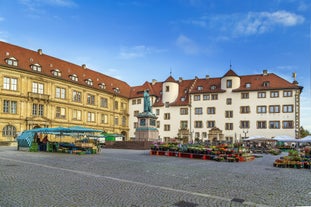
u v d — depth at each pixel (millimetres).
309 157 23609
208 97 66938
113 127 74125
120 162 21578
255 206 9297
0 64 49031
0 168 16719
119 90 77875
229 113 64375
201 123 67000
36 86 55250
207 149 27641
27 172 15305
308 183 14008
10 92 50500
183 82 75000
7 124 49844
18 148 35719
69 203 9102
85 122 65688
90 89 67562
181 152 29422
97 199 9672
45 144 34219
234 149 28297
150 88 77188
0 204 8812
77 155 28438
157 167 18984
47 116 56469
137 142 43031
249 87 63281
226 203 9547
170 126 70438
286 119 59031
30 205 8781
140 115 43562
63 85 60625
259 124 61344
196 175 15680
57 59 64125
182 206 9055
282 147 51500
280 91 60062
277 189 12141
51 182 12500
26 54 56625
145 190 11281
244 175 16188
